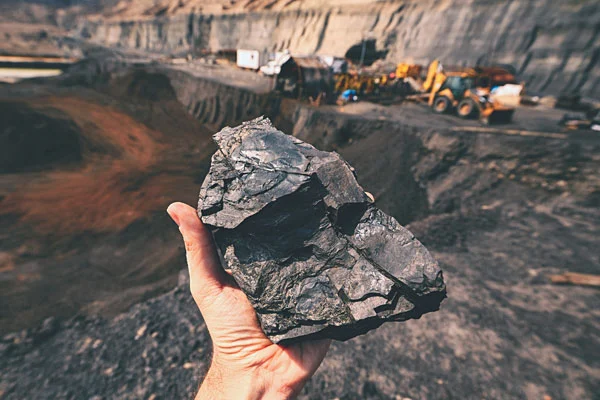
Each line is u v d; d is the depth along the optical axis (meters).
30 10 111.56
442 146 13.52
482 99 16.39
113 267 11.58
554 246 9.45
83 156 21.58
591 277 7.90
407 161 13.71
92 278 10.95
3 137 20.00
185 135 26.31
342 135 16.58
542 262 8.86
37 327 8.38
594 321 6.84
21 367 7.05
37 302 9.60
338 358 6.45
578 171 11.54
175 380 6.34
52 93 29.95
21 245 12.84
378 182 13.20
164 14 69.69
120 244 13.02
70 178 19.08
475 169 12.99
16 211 15.30
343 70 25.03
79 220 14.85
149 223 14.34
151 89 32.78
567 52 21.22
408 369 6.16
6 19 100.88
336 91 21.31
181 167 20.83
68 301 9.63
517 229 10.53
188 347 7.05
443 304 7.60
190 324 7.73
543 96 21.59
